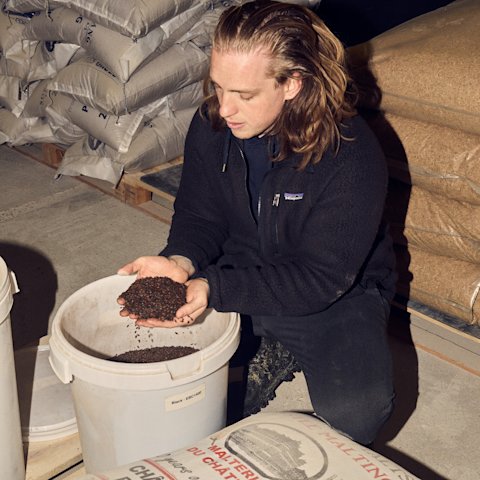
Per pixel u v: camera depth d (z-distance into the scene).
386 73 2.02
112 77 2.76
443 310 2.11
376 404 1.61
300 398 2.07
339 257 1.55
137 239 2.79
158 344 1.80
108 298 1.70
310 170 1.54
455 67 1.92
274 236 1.67
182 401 1.46
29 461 1.65
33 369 1.88
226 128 1.64
